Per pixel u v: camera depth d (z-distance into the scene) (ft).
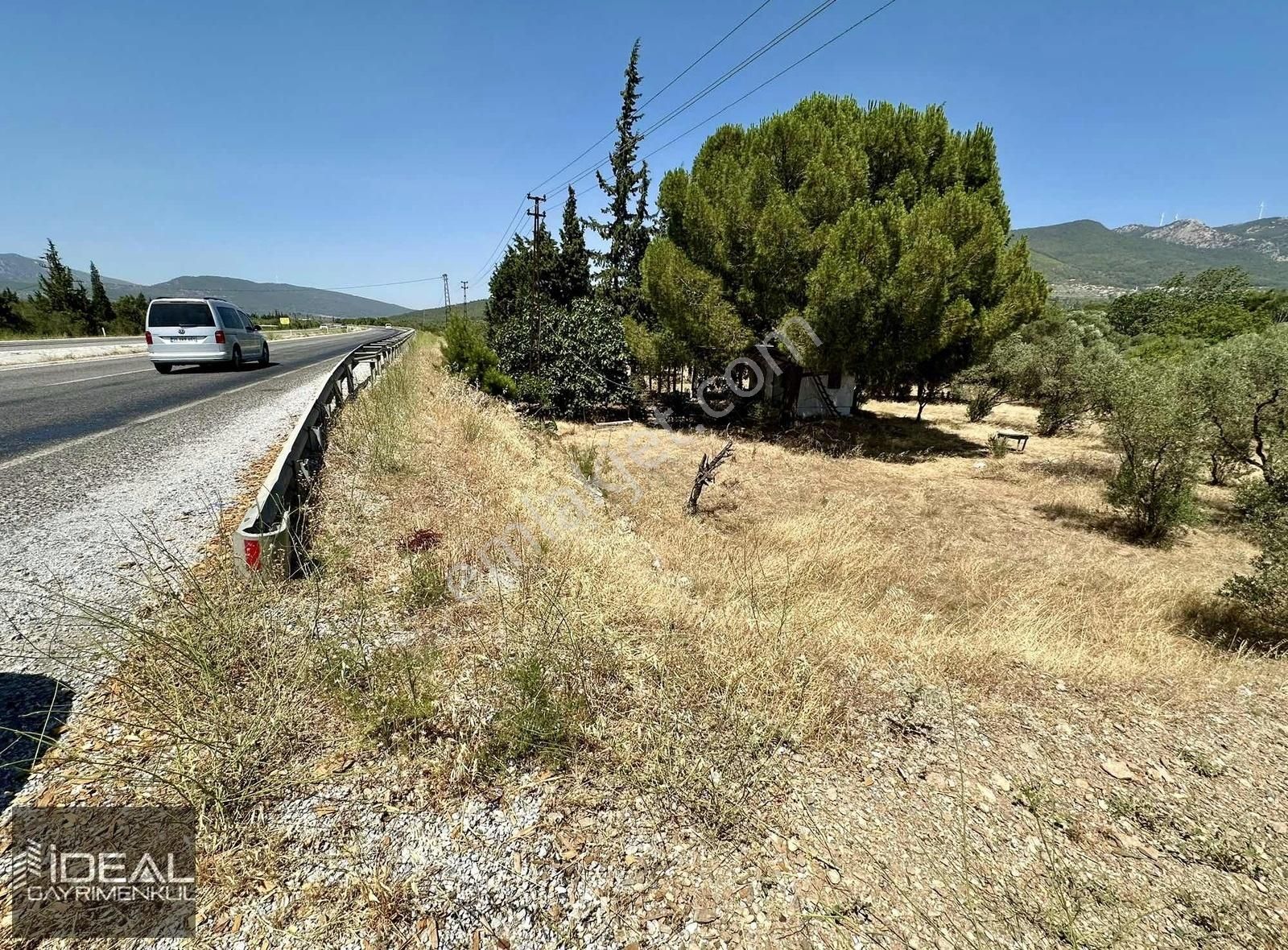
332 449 19.61
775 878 6.02
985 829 7.10
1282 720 10.33
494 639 9.87
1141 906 6.21
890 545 21.52
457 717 7.79
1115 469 37.22
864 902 5.87
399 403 28.09
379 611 10.25
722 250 41.70
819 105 46.24
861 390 65.41
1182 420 24.27
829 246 36.24
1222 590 16.79
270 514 11.28
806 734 8.43
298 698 7.57
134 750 6.38
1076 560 21.95
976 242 37.50
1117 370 29.40
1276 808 7.97
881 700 9.73
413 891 5.35
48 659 7.67
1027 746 8.98
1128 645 13.74
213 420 22.70
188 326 36.52
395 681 8.09
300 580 10.73
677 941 5.23
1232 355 27.89
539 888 5.56
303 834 5.80
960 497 31.24
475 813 6.33
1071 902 6.15
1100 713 10.09
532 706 7.86
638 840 6.27
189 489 14.48
